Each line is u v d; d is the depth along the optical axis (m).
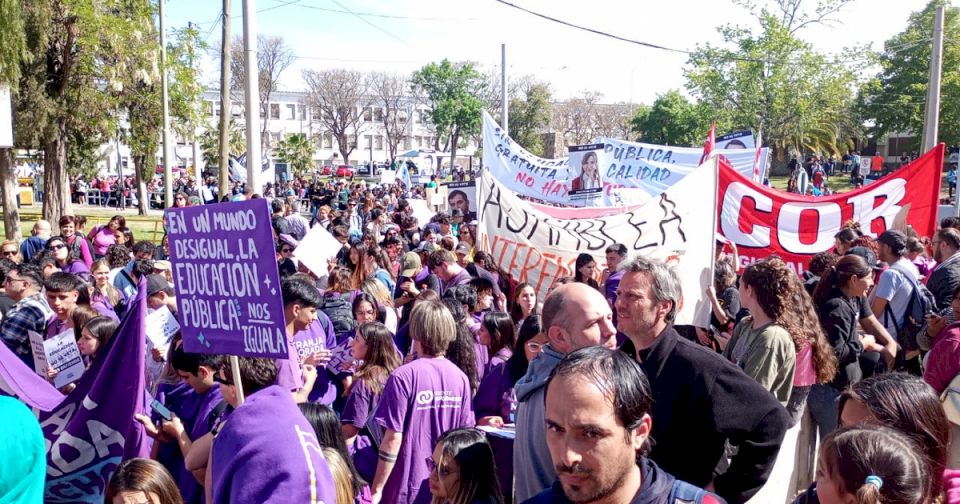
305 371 4.82
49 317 6.16
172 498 3.36
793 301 4.18
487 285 7.33
